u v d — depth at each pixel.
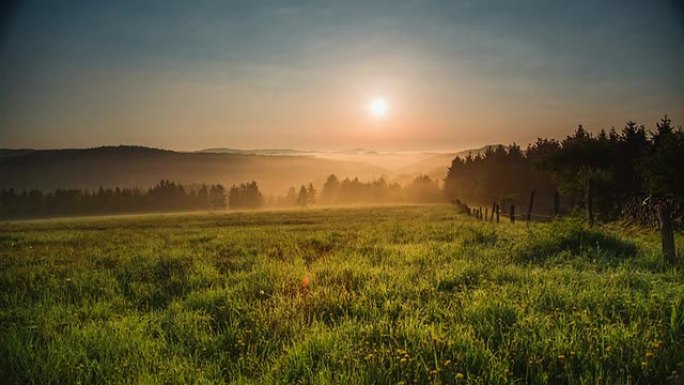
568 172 35.34
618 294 6.78
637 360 4.65
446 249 12.91
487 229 16.84
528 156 94.50
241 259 12.34
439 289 8.11
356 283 8.74
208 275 9.88
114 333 6.15
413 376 4.57
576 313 5.97
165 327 6.46
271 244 16.36
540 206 69.75
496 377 4.43
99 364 5.14
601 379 4.28
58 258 13.78
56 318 6.98
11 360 5.22
